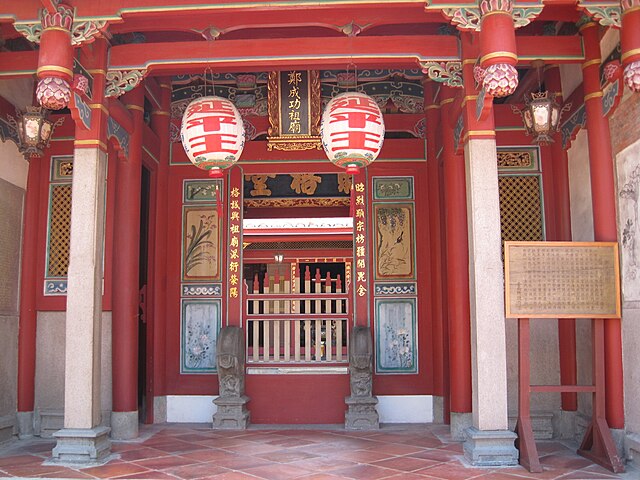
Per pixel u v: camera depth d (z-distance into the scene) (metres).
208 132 6.47
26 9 5.96
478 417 6.03
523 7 5.75
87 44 6.29
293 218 15.41
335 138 6.36
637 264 5.98
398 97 9.20
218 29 6.62
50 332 8.05
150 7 5.99
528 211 8.09
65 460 6.13
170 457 6.51
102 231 6.55
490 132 6.30
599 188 6.46
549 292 6.12
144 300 9.06
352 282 9.02
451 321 7.59
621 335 6.25
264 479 5.59
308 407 8.65
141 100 8.08
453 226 7.59
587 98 6.61
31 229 8.06
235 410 8.32
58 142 8.34
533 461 5.76
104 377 7.80
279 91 8.93
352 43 6.65
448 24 7.59
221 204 8.88
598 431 6.09
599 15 5.75
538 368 7.80
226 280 9.07
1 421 7.34
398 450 6.82
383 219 9.12
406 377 8.81
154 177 9.02
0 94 7.53
